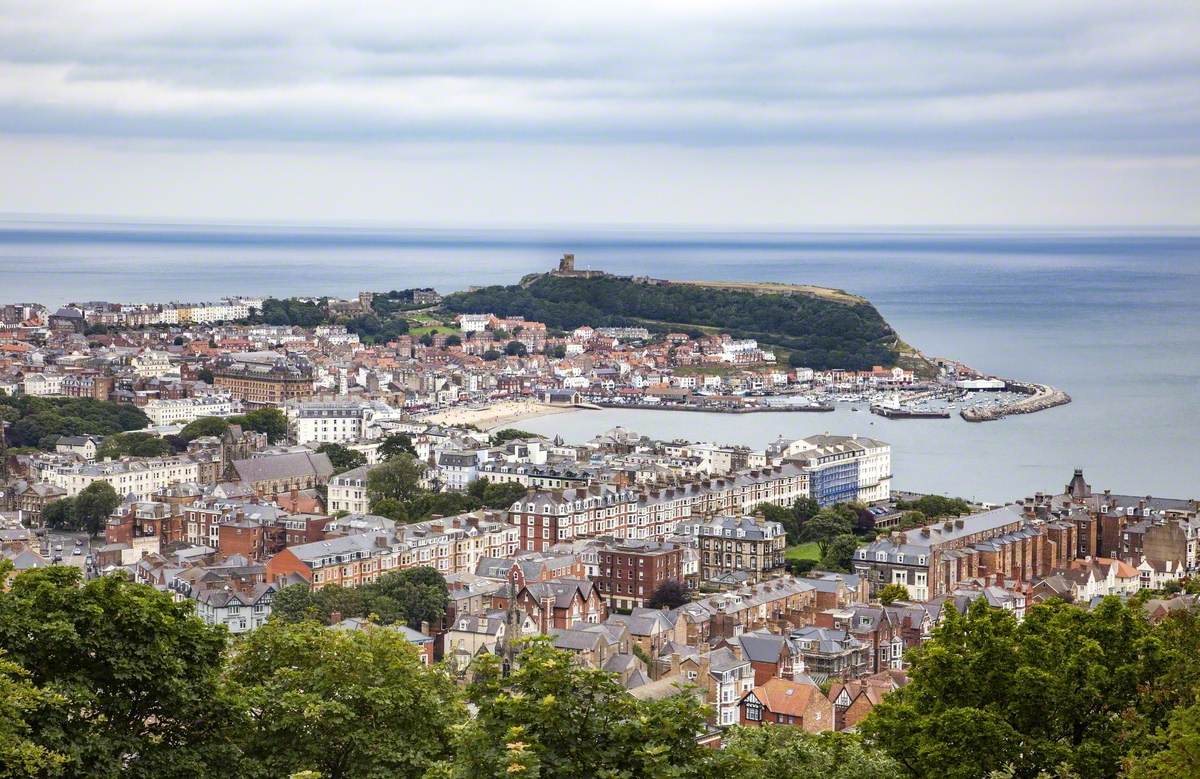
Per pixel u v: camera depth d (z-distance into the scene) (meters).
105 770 193.88
